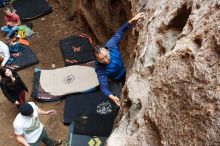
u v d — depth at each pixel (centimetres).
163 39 389
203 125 267
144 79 399
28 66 805
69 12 902
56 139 648
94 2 767
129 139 348
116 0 689
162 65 311
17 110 713
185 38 309
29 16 920
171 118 293
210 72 269
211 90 265
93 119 642
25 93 741
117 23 711
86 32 859
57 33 881
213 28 280
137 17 491
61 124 672
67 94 710
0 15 951
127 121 386
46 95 717
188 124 278
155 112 310
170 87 297
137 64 423
